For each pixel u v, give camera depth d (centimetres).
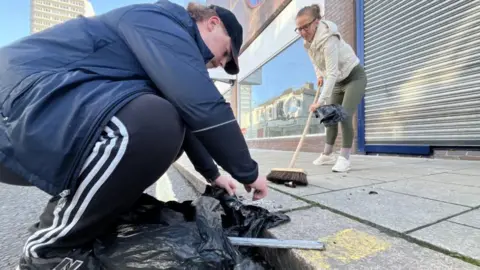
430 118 335
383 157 374
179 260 74
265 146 754
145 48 78
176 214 98
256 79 816
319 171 248
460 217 112
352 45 445
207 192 122
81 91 73
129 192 76
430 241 89
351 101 245
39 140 68
